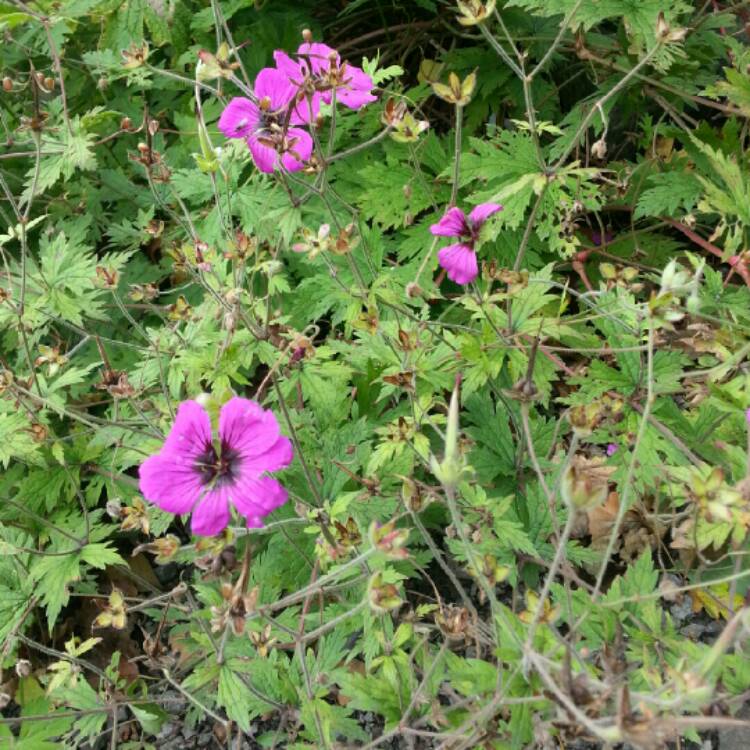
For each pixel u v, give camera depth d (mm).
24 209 412
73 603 351
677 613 312
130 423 322
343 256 357
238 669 267
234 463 222
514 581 283
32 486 337
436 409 333
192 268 301
